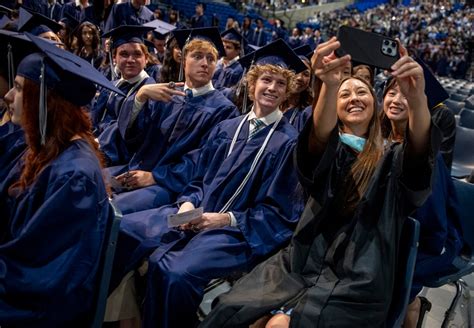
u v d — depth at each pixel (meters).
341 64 1.86
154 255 2.46
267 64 2.82
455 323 3.20
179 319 2.32
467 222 2.78
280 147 2.65
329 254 2.09
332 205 2.16
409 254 2.03
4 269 1.67
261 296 2.05
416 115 1.90
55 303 1.72
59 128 1.79
